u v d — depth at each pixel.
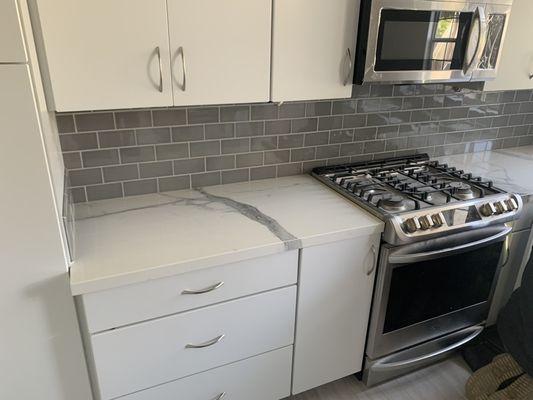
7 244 1.07
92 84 1.20
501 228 1.84
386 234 1.56
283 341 1.60
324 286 1.57
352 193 1.77
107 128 1.58
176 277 1.28
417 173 2.04
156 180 1.74
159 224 1.48
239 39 1.34
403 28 1.53
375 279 1.68
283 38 1.41
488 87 1.88
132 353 1.31
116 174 1.66
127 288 1.22
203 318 1.38
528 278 1.70
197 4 1.25
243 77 1.40
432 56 1.63
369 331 1.78
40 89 1.06
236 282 1.39
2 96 0.94
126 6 1.17
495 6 1.66
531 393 1.76
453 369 2.07
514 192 1.91
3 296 1.12
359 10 1.49
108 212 1.57
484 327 2.16
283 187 1.87
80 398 1.34
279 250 1.39
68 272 1.17
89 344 1.25
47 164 1.03
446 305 1.90
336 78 1.56
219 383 1.53
